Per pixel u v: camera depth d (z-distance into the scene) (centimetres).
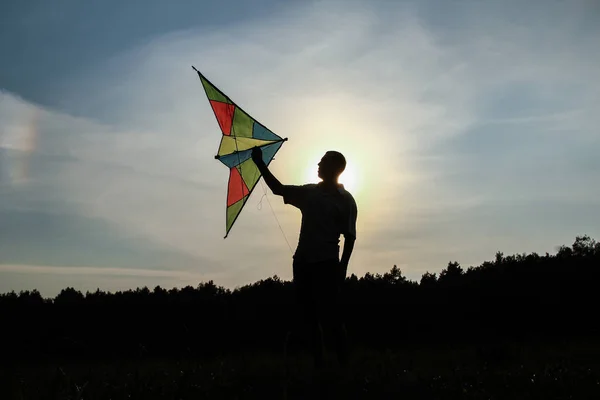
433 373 657
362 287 2347
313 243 735
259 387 581
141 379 646
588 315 2330
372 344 1656
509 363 823
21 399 563
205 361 838
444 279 2464
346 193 751
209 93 886
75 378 679
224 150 891
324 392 563
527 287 2367
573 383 599
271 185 786
